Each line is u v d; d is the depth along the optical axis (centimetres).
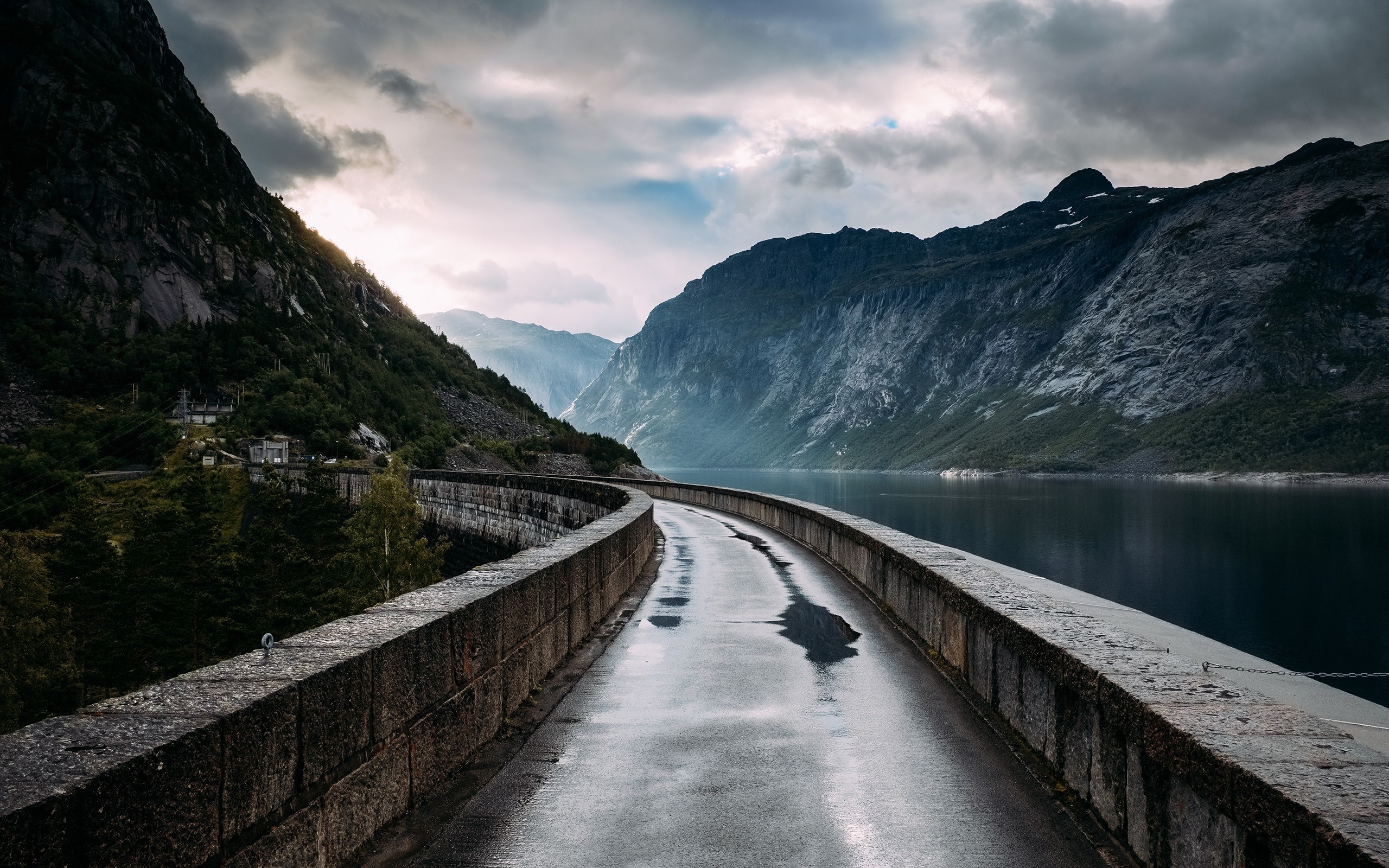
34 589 5022
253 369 17650
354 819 477
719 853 491
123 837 307
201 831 349
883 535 1552
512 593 772
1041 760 644
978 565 1100
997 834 516
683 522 3484
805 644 1089
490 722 704
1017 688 707
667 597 1497
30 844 267
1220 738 400
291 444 14275
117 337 17838
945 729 730
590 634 1150
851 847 499
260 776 391
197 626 5172
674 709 795
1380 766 363
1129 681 502
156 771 324
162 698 392
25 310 17562
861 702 817
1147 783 462
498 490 6438
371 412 18000
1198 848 404
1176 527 15738
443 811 551
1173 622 8806
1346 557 12400
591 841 507
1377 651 7812
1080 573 11200
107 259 19225
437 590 717
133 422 14075
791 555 2220
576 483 4119
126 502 9894
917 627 1140
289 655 478
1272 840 336
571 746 684
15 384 15812
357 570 5781
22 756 313
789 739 702
